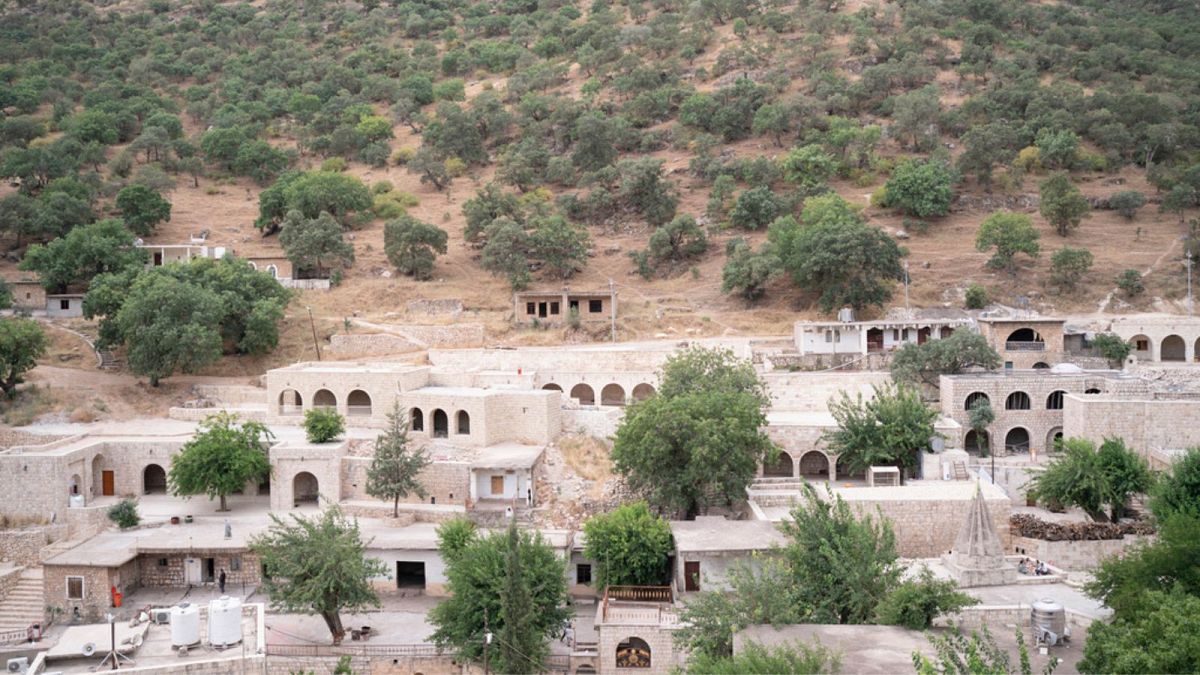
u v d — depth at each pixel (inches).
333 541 2386.8
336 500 3157.0
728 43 7800.2
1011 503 2989.7
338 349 4411.9
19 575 2893.7
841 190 5989.2
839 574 1947.6
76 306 4825.3
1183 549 1870.1
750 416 2977.4
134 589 2800.2
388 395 3577.8
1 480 3107.8
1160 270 4921.3
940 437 3159.5
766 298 4896.7
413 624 2504.9
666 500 2906.0
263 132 7613.2
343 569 2320.4
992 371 3735.2
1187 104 6437.0
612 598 2443.4
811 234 4670.3
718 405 2965.1
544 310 4709.6
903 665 1494.8
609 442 3412.9
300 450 3154.5
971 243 5300.2
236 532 2908.5
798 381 3735.2
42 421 3740.2
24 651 2444.6
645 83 7116.1
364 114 7667.3
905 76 6815.9
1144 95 6245.1
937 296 4741.6
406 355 4269.2
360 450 3321.9
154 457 3356.3
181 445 3344.0
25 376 4084.6
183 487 3083.2
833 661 1454.2
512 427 3427.7
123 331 4008.4
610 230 5807.1
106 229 5132.9
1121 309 4645.7
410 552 2755.9
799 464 3321.9
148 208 5713.6
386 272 5260.8
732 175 6072.8
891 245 4598.9
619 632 2217.0
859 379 3745.1
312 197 5689.0
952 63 7194.9
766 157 6195.9
